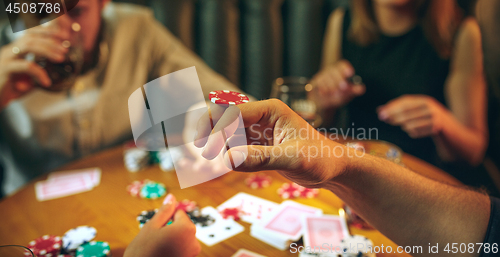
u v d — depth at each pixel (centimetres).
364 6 139
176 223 60
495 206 59
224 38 155
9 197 77
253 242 65
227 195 76
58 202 75
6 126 110
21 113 108
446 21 125
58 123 111
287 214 70
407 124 108
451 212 58
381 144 88
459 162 119
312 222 68
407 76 133
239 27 161
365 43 142
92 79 115
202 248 64
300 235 65
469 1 142
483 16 140
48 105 110
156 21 149
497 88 140
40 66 82
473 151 115
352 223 69
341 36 150
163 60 135
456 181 79
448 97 126
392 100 136
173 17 149
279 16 162
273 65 163
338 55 151
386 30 138
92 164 88
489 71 140
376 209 59
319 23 162
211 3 152
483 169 126
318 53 165
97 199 76
